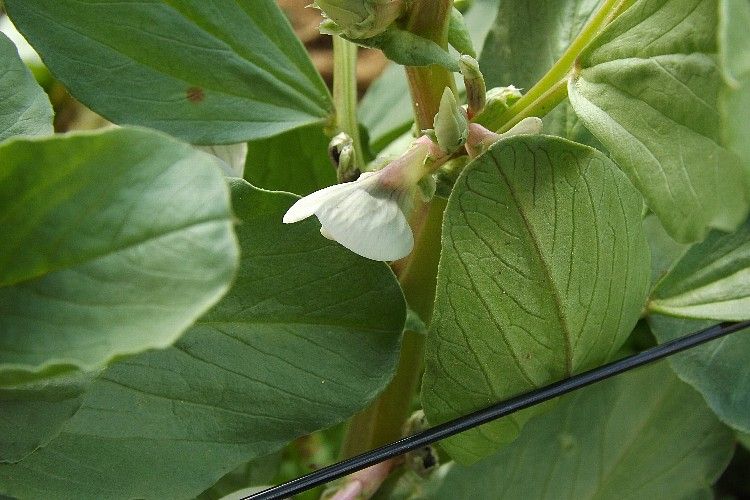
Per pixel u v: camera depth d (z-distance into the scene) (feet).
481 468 1.10
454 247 0.84
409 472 1.05
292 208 0.83
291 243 0.87
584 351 0.91
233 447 0.88
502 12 1.07
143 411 0.88
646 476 1.12
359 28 0.84
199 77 0.94
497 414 0.90
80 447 0.87
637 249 0.90
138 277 0.68
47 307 0.69
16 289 0.69
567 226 0.85
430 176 0.86
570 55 0.89
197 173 0.68
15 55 0.91
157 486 0.87
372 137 1.30
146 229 0.68
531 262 0.85
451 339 0.87
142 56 0.93
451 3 0.87
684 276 0.98
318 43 2.04
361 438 1.04
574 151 0.83
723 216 0.77
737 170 0.76
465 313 0.86
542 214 0.84
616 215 0.87
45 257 0.69
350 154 0.98
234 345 0.89
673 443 1.12
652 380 1.13
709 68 0.78
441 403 0.89
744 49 0.68
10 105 0.91
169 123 0.94
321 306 0.89
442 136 0.84
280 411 0.89
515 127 0.87
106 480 0.86
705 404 1.12
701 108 0.79
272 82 0.97
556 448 1.12
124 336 0.67
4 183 0.69
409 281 0.99
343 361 0.89
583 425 1.12
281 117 0.97
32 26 0.91
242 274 0.87
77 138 0.68
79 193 0.69
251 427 0.88
